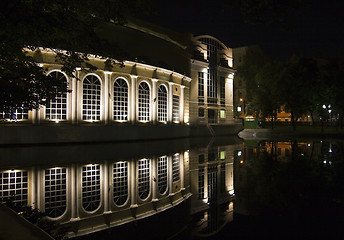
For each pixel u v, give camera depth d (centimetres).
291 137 5094
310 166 1723
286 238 666
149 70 4172
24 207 909
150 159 2138
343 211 870
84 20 1190
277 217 825
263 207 927
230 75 6638
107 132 3659
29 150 2711
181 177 1497
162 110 4462
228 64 6644
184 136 5116
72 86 3412
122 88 3875
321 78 5744
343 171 1541
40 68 1538
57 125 3316
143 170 1667
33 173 1536
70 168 1694
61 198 1079
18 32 884
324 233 694
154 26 4897
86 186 1272
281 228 733
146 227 780
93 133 3547
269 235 687
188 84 5359
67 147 3022
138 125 4000
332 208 897
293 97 5628
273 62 6100
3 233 496
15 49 1105
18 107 1583
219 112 6300
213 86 6184
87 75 3550
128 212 929
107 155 2366
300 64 5756
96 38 1261
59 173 1538
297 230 715
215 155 2439
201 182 1375
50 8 1020
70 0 1039
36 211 885
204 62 5856
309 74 5725
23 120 3164
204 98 5909
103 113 3656
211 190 1206
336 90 5616
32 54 3158
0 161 1981
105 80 3659
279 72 5806
